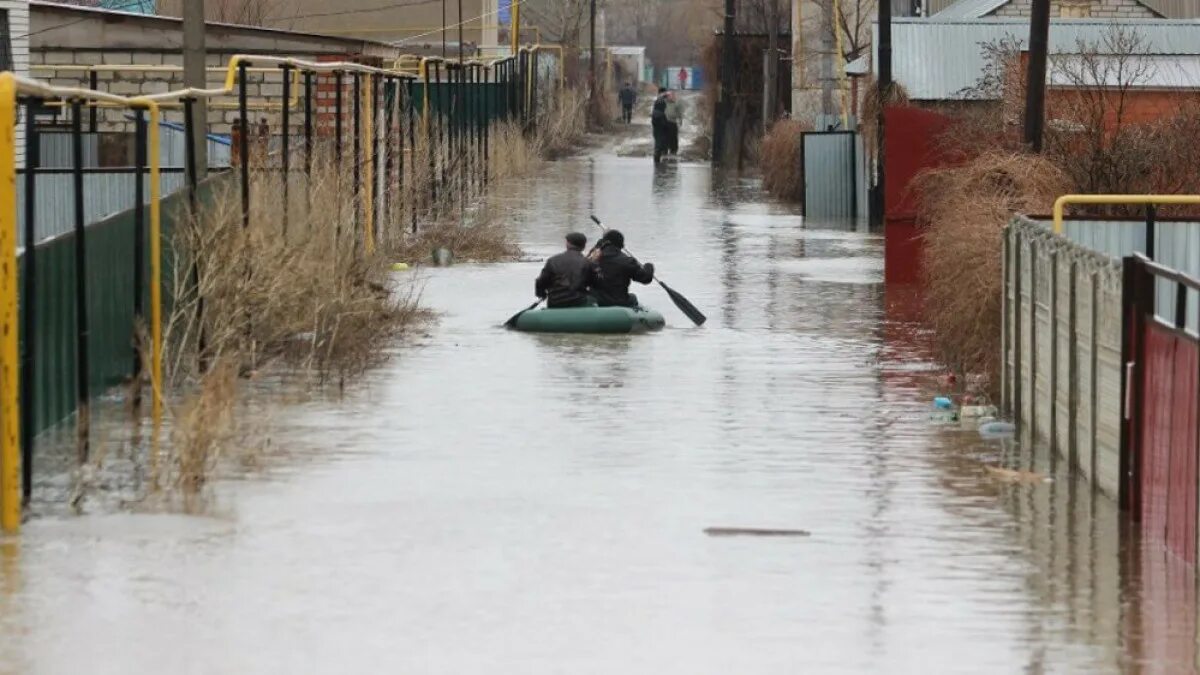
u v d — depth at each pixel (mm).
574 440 42531
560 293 62531
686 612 28438
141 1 149000
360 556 31797
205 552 32000
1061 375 40219
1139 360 34156
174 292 48406
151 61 106125
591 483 37875
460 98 113250
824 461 40312
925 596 29406
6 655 26172
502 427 44031
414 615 28234
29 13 102062
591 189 136875
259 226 51094
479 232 88312
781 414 46156
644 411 46469
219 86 100812
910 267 76312
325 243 56375
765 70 173125
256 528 33750
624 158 186250
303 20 179500
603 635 27219
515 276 78188
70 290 43625
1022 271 44188
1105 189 64688
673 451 41344
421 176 89125
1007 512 35406
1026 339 43750
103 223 46250
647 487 37531
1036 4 64562
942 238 57688
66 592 29359
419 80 110062
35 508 35000
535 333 61219
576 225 105125
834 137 111500
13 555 31641
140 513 34781
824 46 164500
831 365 54625
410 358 55312
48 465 38781
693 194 132750
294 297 51719
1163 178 65438
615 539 33156
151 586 29766
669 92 180875
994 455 41125
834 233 101500
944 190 69688
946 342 53719
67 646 26609
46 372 41969
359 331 55438
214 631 27344
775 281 77812
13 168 33219
